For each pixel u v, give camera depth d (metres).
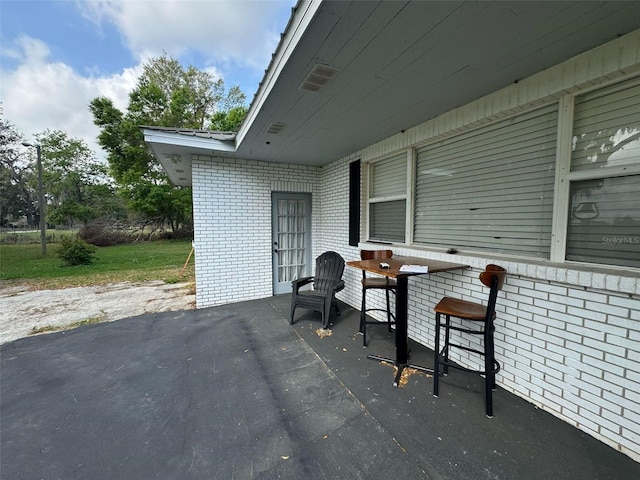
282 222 5.12
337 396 2.12
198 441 1.71
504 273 1.83
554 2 1.26
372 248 3.72
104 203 18.62
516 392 2.10
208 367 2.60
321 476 1.45
